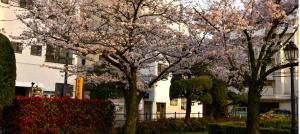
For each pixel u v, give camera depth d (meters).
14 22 21.84
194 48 11.77
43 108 11.12
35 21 11.10
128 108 11.78
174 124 17.89
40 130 10.95
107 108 13.20
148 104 31.48
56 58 24.36
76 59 24.72
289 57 11.37
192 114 28.95
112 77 13.62
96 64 14.22
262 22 11.30
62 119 11.58
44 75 23.73
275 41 10.96
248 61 12.18
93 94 24.03
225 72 15.25
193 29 11.59
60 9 11.11
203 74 21.38
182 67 12.77
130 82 11.85
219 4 10.91
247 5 11.00
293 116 11.95
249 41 10.86
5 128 10.94
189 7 11.61
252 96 10.82
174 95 21.61
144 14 12.18
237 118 23.48
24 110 10.70
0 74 9.45
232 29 10.74
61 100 11.65
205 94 21.61
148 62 12.80
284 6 11.23
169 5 12.17
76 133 11.95
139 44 11.59
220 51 11.12
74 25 10.74
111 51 11.07
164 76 13.30
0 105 9.49
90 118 12.48
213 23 10.76
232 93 24.09
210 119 20.88
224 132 14.94
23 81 22.56
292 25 11.25
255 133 10.68
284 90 40.91
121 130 14.36
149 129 15.90
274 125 16.25
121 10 12.02
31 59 23.17
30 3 11.87
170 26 13.36
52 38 10.96
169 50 11.95
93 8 11.99
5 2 21.42
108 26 11.66
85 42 10.80
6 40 9.78
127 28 11.45
